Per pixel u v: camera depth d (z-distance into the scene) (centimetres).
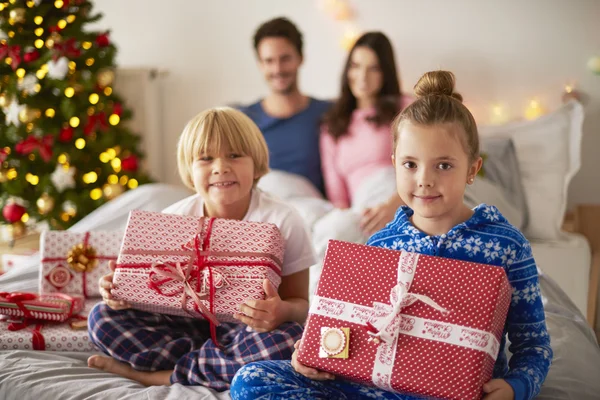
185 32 354
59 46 289
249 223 159
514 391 117
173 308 154
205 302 152
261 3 342
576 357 159
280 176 289
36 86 303
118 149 319
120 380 148
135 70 342
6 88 295
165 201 253
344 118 293
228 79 353
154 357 158
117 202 259
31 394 140
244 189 170
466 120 128
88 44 306
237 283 153
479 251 129
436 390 117
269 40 299
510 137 280
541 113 305
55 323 179
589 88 300
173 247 157
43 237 202
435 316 120
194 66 355
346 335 122
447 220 133
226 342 160
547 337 130
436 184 126
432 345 119
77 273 202
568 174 275
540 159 276
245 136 171
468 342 117
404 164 129
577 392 145
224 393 143
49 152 292
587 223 291
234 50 350
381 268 125
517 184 271
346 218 231
